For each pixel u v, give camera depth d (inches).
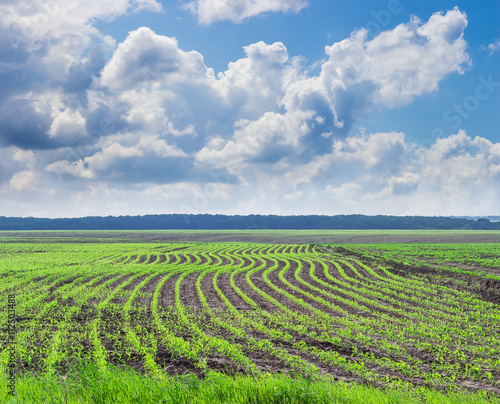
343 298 1033.5
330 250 2918.3
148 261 2198.6
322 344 625.6
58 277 1444.4
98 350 551.8
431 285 1238.3
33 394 301.1
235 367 492.7
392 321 784.9
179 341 585.0
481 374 486.0
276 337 658.8
